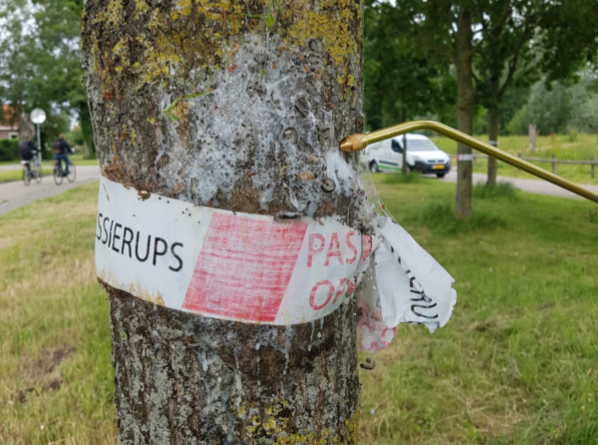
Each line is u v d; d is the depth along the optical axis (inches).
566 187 52.7
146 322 42.7
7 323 149.6
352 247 44.9
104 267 44.7
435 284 50.1
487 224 285.3
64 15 1425.9
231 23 38.8
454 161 957.2
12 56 1492.4
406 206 371.2
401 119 561.3
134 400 45.6
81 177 732.0
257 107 39.4
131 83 40.7
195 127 39.6
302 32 40.2
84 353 129.7
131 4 40.1
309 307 42.3
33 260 220.2
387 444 97.9
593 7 261.9
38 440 97.5
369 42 393.7
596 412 98.7
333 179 42.2
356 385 51.8
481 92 344.5
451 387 113.5
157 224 40.6
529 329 135.9
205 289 40.1
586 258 214.8
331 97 42.9
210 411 43.3
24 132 1582.2
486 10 289.3
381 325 52.7
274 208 39.9
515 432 99.0
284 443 44.3
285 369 42.9
